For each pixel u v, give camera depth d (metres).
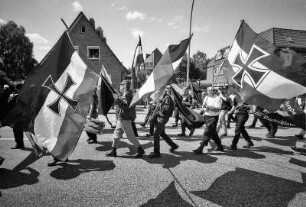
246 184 4.12
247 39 5.59
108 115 15.14
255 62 5.32
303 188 3.99
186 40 5.18
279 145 6.97
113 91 6.03
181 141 7.34
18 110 4.69
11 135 7.87
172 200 3.53
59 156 4.44
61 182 4.13
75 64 5.08
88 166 4.93
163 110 5.49
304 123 5.43
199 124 6.30
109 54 28.61
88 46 28.48
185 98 9.97
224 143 7.20
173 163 5.18
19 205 3.35
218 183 4.15
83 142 6.97
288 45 28.86
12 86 6.35
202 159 5.48
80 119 4.70
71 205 3.37
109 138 7.53
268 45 5.23
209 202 3.48
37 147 4.64
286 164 5.21
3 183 4.07
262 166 5.06
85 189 3.87
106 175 4.46
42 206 3.34
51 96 4.80
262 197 3.65
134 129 7.77
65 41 5.13
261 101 5.11
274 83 5.00
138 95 5.33
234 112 7.17
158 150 5.59
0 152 5.82
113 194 3.70
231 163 5.23
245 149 6.45
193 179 4.32
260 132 9.22
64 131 4.61
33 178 4.29
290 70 4.88
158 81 5.25
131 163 5.14
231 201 3.52
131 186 3.99
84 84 4.94
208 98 5.95
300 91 4.76
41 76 4.88
